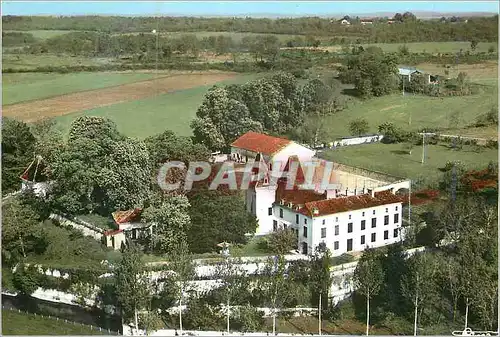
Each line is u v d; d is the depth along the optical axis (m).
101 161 134.00
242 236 119.38
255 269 110.50
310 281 107.19
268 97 180.62
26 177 143.62
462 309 108.06
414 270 107.00
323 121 191.50
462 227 124.44
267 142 151.88
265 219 123.06
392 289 109.38
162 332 101.88
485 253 117.81
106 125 146.62
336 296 108.06
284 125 185.12
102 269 112.44
